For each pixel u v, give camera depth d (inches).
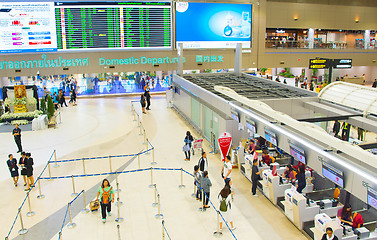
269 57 1374.3
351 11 1496.1
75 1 1164.5
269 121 462.3
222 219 398.0
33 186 480.7
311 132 358.0
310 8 1441.9
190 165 588.1
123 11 1204.5
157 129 819.4
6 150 671.8
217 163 595.8
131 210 438.6
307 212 380.2
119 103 1157.7
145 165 589.9
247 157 524.4
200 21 1264.8
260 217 417.7
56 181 527.8
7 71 1173.1
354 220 364.5
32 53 1175.6
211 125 688.4
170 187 504.4
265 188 459.8
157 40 1253.7
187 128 828.0
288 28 1473.9
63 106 1109.1
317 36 1590.8
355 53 1455.5
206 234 382.9
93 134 776.9
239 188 497.7
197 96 770.2
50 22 1161.4
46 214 431.5
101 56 1229.7
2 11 1121.4
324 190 458.9
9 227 402.9
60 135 771.4
